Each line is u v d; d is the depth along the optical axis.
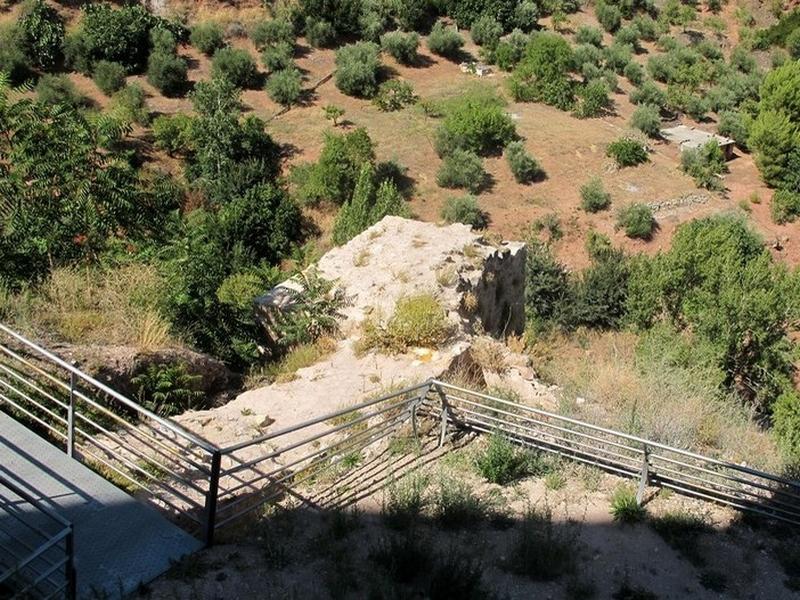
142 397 10.30
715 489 8.59
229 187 29.16
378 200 24.12
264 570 6.87
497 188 32.59
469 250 14.97
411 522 7.75
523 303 17.59
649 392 11.67
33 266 12.88
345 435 9.68
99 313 11.27
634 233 31.09
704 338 19.98
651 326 22.92
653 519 8.14
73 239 13.93
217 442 9.48
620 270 25.86
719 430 10.97
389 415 9.99
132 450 7.84
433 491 8.45
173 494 7.72
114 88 33.56
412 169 32.59
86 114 30.97
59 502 6.95
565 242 30.83
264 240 27.58
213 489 6.77
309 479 8.65
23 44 33.47
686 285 23.23
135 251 13.99
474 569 7.04
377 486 8.53
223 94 31.72
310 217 29.27
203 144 30.58
